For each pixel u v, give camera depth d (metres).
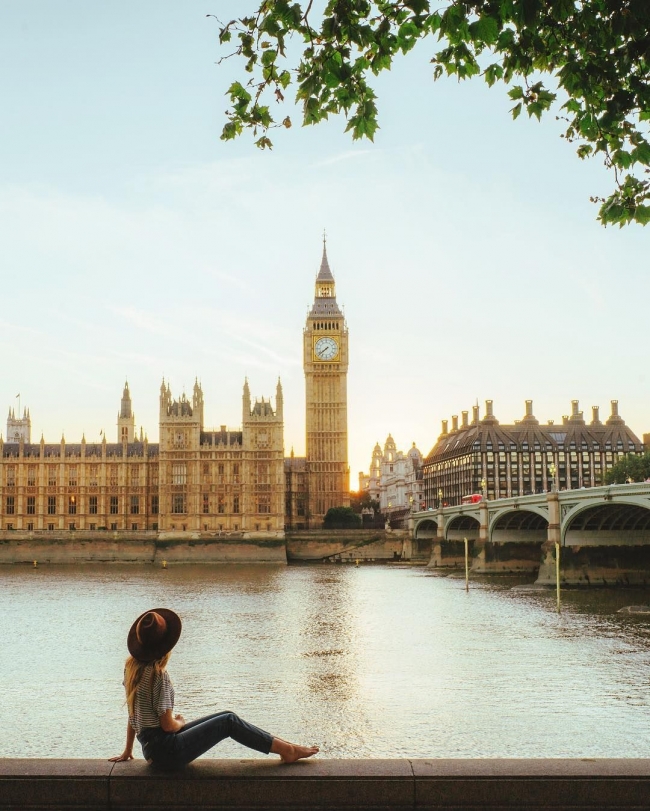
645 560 119.44
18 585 128.88
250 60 16.86
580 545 118.62
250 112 17.47
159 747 13.18
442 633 72.06
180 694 47.53
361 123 17.06
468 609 91.69
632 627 75.62
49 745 37.78
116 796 13.02
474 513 161.75
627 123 16.97
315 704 45.09
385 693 47.72
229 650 62.72
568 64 16.38
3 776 13.08
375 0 16.19
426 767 13.32
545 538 154.00
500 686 49.50
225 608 93.69
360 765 13.40
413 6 15.05
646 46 15.21
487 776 13.03
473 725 40.72
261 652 61.78
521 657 59.47
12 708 44.44
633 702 45.25
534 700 45.78
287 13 15.53
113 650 63.50
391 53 16.36
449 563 183.88
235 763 13.49
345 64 16.16
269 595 110.94
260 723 41.38
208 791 13.02
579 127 17.59
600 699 46.00
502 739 38.41
